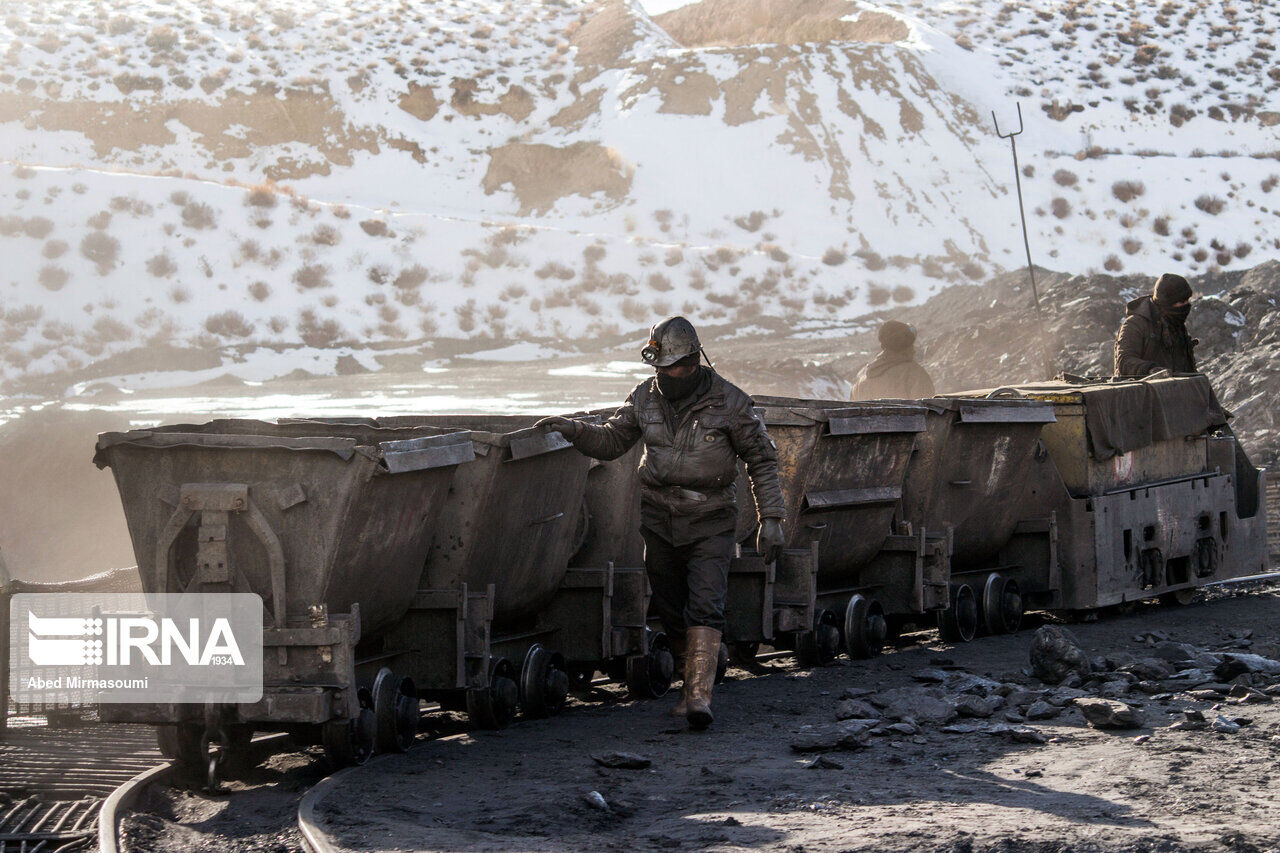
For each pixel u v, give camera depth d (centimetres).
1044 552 1095
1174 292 1288
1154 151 9062
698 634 709
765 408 872
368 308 5556
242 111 8569
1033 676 819
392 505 632
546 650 782
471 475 697
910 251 7088
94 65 8869
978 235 7388
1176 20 12200
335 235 6138
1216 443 1295
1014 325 3509
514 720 767
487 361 4991
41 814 590
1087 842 443
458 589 698
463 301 5750
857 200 7631
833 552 920
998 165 8256
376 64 9594
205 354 4744
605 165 7981
